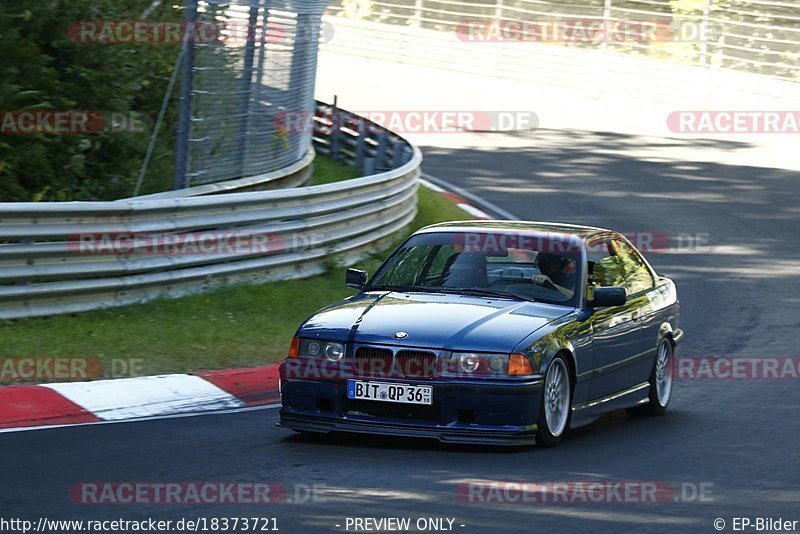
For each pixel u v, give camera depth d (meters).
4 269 24.81
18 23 33.06
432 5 100.56
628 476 16.92
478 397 17.50
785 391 25.48
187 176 33.53
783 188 57.56
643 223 48.75
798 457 18.94
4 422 19.12
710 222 49.44
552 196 53.78
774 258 43.38
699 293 37.59
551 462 17.53
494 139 68.75
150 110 36.34
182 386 22.48
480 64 91.00
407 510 14.45
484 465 17.11
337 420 18.02
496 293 19.86
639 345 21.70
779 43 82.44
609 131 72.19
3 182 32.25
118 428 19.16
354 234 36.09
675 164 62.84
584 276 20.34
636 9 89.00
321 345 18.23
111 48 34.72
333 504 14.63
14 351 22.75
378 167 50.03
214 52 34.22
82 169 34.28
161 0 36.19
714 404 24.14
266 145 38.09
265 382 23.64
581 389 19.41
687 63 86.12
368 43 98.25
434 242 21.27
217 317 27.92
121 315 26.77
